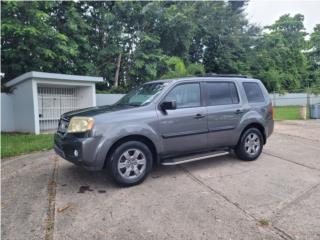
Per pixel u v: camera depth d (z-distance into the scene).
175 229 3.20
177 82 5.13
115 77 19.69
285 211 3.63
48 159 6.55
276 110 20.89
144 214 3.58
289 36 33.12
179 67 19.02
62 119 4.92
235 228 3.21
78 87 13.66
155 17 19.70
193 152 5.26
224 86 5.72
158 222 3.37
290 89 30.70
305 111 15.39
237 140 5.78
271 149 7.33
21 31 12.49
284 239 2.98
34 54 14.34
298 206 3.78
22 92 11.63
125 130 4.41
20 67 14.49
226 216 3.50
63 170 5.57
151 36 19.67
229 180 4.84
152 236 3.06
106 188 4.51
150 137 4.64
